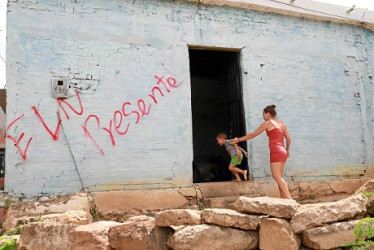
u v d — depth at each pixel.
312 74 7.60
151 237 3.13
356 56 8.14
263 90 7.11
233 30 7.06
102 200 5.61
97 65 6.09
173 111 6.41
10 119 5.48
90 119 5.92
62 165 5.67
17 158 5.45
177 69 6.56
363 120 7.94
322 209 2.94
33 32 5.79
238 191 6.42
